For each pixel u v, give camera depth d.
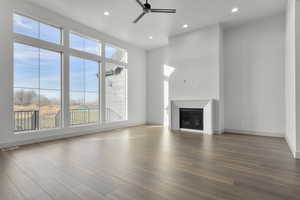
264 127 4.52
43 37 4.06
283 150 3.21
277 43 4.32
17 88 3.69
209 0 3.66
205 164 2.51
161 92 6.82
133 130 5.56
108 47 5.75
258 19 4.53
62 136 4.35
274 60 4.37
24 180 2.01
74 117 4.75
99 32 5.32
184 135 4.71
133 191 1.75
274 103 4.38
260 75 4.57
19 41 3.61
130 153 3.07
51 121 4.28
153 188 1.82
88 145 3.65
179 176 2.11
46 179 2.03
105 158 2.79
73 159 2.75
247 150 3.22
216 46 4.80
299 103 2.73
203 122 5.06
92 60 5.21
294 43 2.78
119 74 6.17
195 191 1.75
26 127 3.85
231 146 3.52
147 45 6.67
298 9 2.73
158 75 6.92
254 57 4.66
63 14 4.26
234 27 4.98
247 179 2.01
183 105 5.46
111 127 5.70
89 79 5.16
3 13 3.37
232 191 1.74
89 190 1.78
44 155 2.95
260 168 2.35
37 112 4.03
